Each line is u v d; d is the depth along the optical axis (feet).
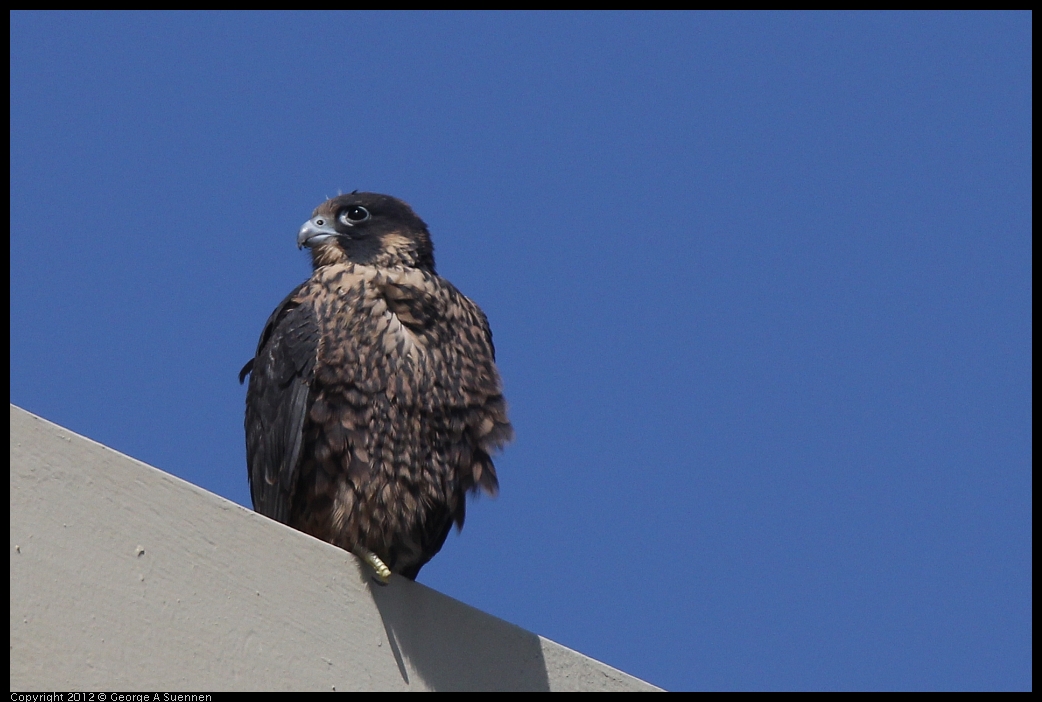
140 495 28.48
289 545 30.94
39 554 26.55
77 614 26.73
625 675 36.37
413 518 39.86
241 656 29.09
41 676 25.84
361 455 39.45
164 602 28.14
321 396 40.01
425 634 32.89
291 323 41.34
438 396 40.34
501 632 34.50
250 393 42.96
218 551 29.48
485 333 43.09
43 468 27.14
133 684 27.07
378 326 40.37
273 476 40.50
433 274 42.80
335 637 31.07
